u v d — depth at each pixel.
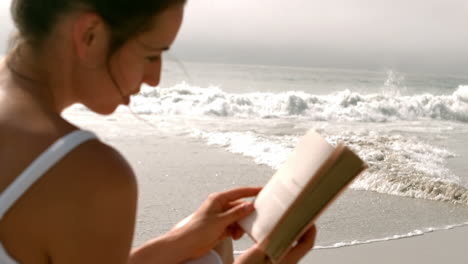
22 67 0.77
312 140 1.11
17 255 0.70
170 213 3.87
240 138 6.98
